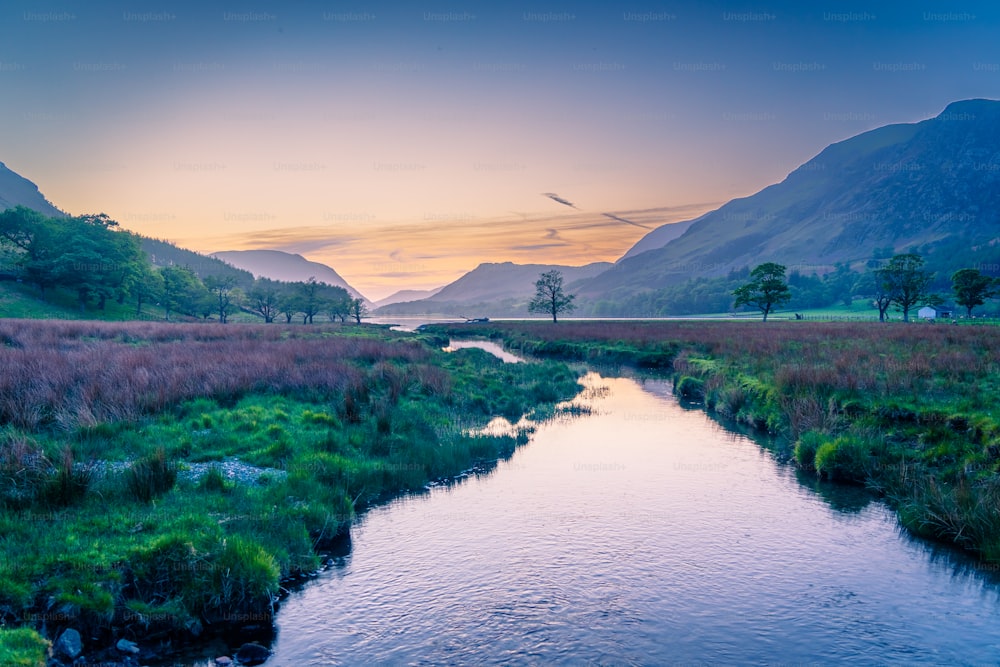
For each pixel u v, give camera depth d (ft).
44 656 21.31
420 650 24.22
